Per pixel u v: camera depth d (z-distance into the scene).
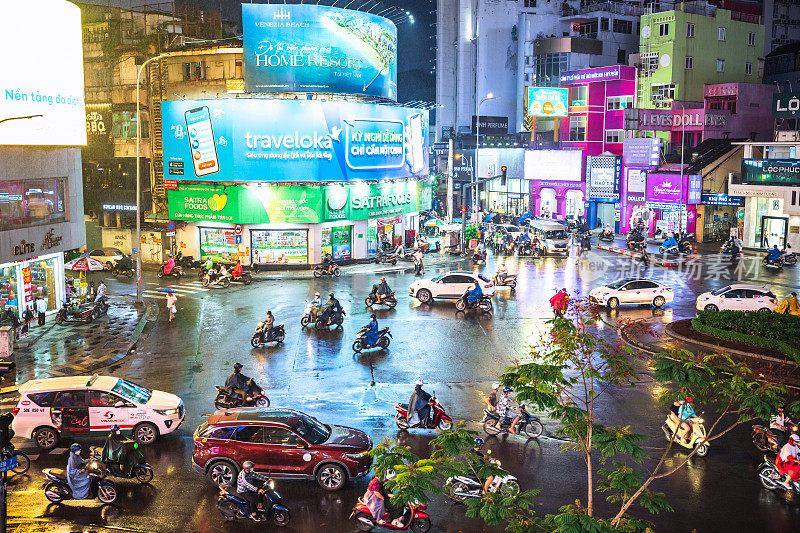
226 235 47.59
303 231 47.50
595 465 17.02
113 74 54.62
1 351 25.59
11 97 26.53
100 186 55.66
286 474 16.00
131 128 54.06
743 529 13.99
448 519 14.54
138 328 31.17
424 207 60.28
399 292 38.91
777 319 26.72
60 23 28.61
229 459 16.00
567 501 15.13
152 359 26.48
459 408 20.92
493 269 46.16
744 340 26.08
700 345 26.80
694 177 58.19
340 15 49.09
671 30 66.62
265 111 45.53
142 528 14.23
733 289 33.66
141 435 18.55
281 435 16.17
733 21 70.19
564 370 24.70
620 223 66.06
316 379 23.77
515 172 76.44
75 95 29.78
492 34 93.50
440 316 33.09
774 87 66.81
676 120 61.53
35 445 18.66
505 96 95.19
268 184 45.94
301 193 46.25
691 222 59.62
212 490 15.95
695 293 38.25
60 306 33.62
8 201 29.06
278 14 47.94
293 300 37.00
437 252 55.44
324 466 15.98
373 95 52.06
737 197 55.34
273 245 47.34
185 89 52.59
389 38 53.81
